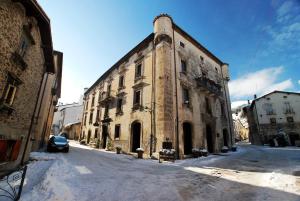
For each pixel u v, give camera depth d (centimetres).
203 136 1803
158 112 1490
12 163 704
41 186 534
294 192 502
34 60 829
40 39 854
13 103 673
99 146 2289
